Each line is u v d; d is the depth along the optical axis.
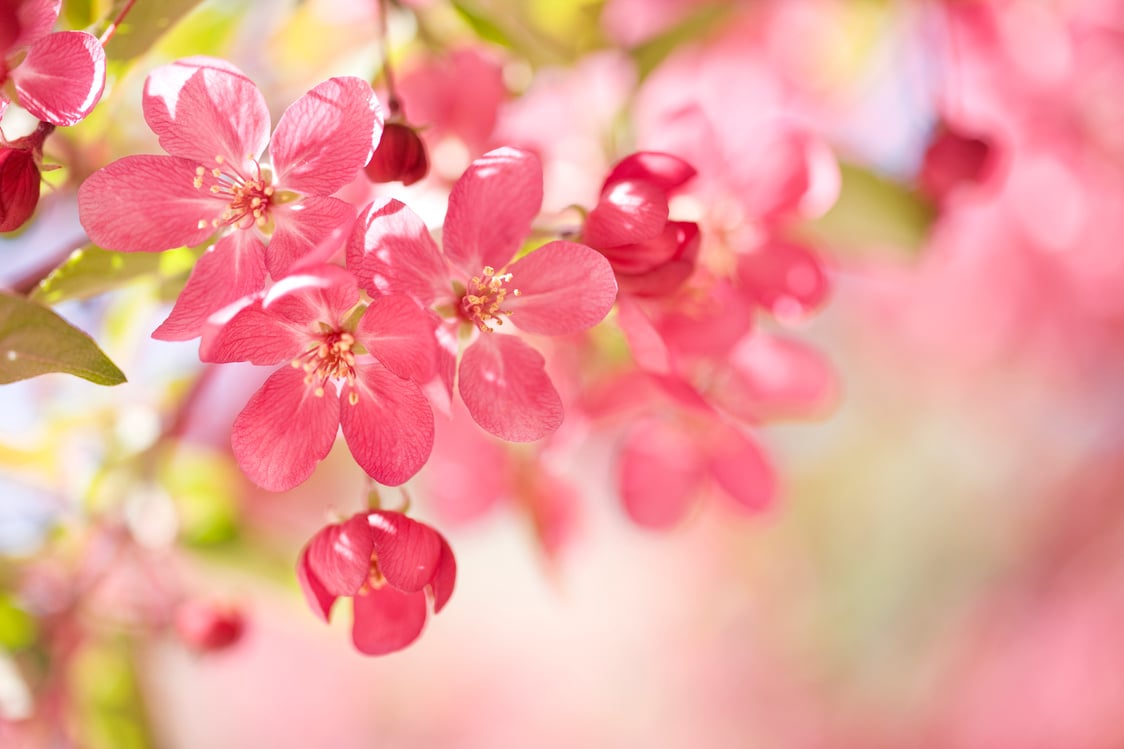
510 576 1.28
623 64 0.54
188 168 0.44
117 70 0.46
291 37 0.53
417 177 0.46
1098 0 0.63
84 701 0.54
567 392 0.51
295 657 1.22
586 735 1.24
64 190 0.49
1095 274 0.92
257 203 0.44
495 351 0.45
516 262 0.45
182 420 0.54
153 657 0.57
